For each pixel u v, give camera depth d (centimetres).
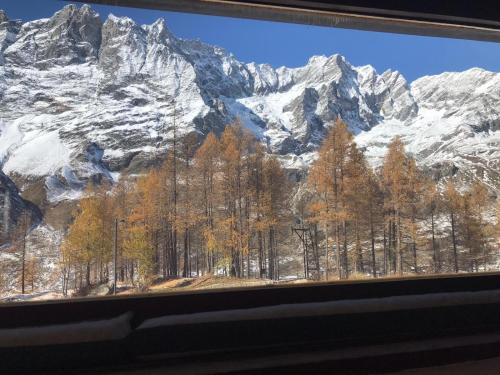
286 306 84
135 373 73
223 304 83
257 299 85
